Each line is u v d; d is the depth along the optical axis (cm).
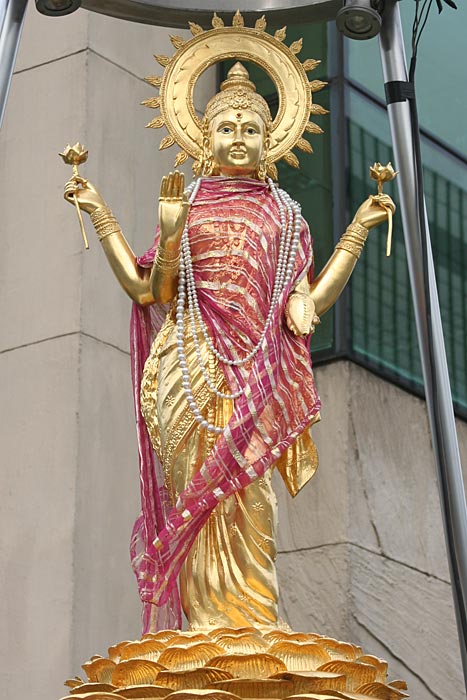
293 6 790
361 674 643
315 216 1042
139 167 1032
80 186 739
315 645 641
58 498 937
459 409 1059
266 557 680
